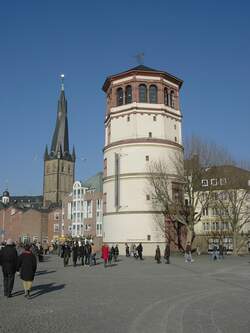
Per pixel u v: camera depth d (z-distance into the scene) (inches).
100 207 4222.4
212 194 2374.5
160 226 2289.6
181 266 1494.8
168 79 2513.5
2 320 486.0
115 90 2511.1
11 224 5590.6
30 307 581.3
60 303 622.2
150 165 2348.7
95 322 478.0
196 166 2306.8
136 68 2484.0
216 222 3024.1
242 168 2576.3
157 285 887.7
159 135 2405.3
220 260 1872.5
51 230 5167.3
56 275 1130.7
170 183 2347.4
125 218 2330.2
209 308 585.3
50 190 7672.2
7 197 7416.3
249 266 1482.5
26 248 688.4
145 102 2431.1
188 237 2213.3
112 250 1797.5
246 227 2859.3
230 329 442.0
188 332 429.1
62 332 423.8
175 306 601.9
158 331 434.6
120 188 2374.5
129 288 829.2
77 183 4522.6
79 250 1585.9
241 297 701.9
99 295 717.9
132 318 505.4
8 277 685.3
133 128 2401.6
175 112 2522.1
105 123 2655.0
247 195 2623.0
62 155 7736.2
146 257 2153.1
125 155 2389.3
